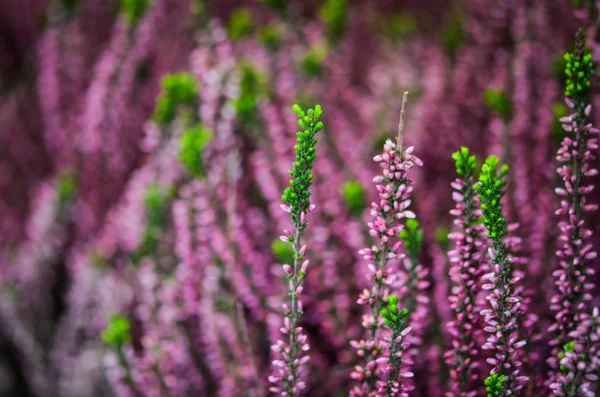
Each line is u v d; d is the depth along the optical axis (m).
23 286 0.97
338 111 0.84
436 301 0.67
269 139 0.73
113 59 0.88
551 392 0.61
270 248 0.73
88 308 0.85
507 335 0.57
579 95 0.58
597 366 0.56
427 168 0.84
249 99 0.72
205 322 0.70
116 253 0.83
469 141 0.80
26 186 1.09
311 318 0.71
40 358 0.94
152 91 0.87
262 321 0.71
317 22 1.02
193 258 0.69
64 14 1.08
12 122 1.12
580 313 0.59
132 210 0.76
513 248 0.60
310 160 0.56
